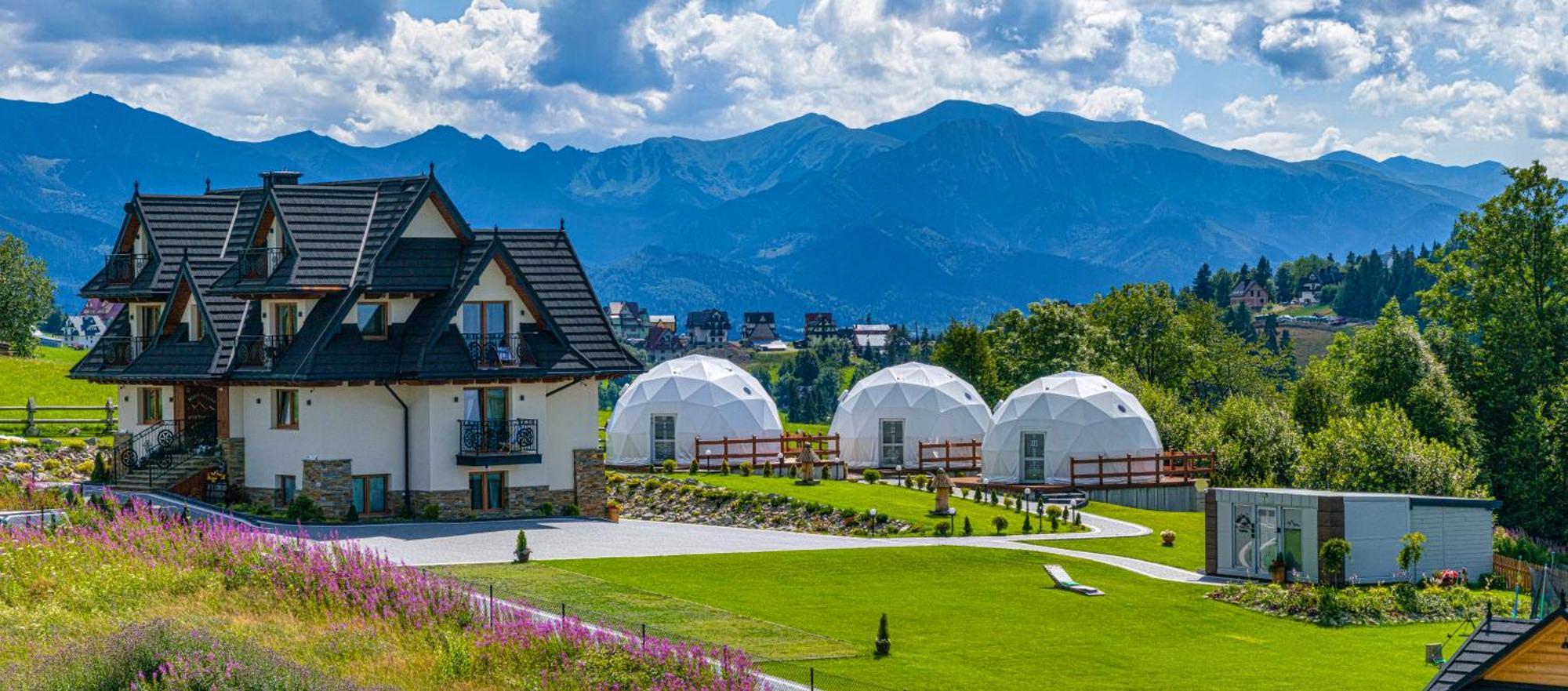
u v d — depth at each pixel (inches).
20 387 2891.2
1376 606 1717.5
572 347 2197.3
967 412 3211.1
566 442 2226.9
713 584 1700.3
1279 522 1891.0
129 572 1498.5
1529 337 3417.8
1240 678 1406.3
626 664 1245.7
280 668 1163.3
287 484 2105.1
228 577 1504.7
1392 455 2694.4
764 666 1344.7
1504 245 3459.6
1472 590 1904.5
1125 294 4549.7
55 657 1188.5
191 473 2146.9
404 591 1402.6
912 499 2456.9
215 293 2130.9
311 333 2082.9
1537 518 3228.3
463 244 2181.3
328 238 2111.2
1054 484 2844.5
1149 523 2425.0
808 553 1910.7
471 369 2095.2
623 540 1964.8
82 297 2325.3
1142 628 1610.5
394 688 1181.7
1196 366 4571.9
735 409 3038.9
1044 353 4350.4
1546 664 1074.7
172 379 2139.5
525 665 1256.2
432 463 2103.8
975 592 1745.8
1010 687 1339.8
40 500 1929.1
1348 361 3595.0
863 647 1448.1
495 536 1957.4
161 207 2314.2
